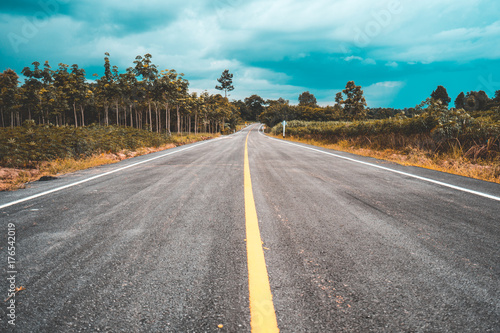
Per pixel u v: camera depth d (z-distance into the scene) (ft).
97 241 6.81
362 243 6.63
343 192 12.56
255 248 6.28
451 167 22.53
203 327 3.68
